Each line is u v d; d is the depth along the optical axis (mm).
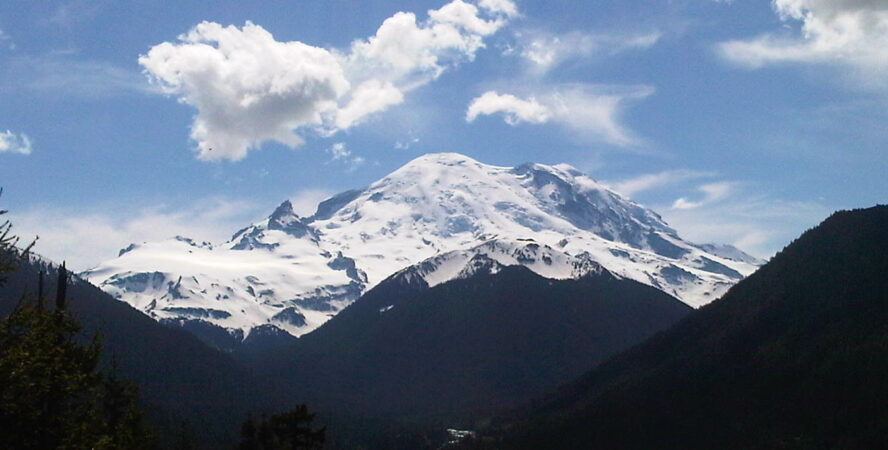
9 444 46969
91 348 54344
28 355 47938
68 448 47844
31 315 50875
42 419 48594
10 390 47375
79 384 50906
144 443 57188
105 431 50906
